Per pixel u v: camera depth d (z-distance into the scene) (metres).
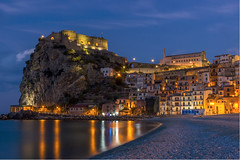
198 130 73.94
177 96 160.38
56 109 194.88
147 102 167.62
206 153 42.56
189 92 158.38
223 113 145.38
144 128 94.44
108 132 87.50
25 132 95.75
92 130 96.75
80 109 180.38
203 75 185.00
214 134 62.94
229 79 172.75
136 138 67.75
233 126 77.62
